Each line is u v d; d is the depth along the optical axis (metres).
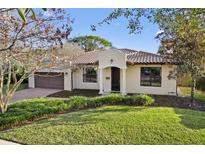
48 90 28.73
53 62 14.80
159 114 11.54
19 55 11.71
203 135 8.66
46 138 8.61
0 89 13.06
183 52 16.92
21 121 11.16
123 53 23.80
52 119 11.38
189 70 16.94
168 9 8.30
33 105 14.41
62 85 29.44
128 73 25.25
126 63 24.05
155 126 9.52
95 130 9.26
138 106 14.92
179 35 16.38
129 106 14.74
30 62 13.48
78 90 27.64
